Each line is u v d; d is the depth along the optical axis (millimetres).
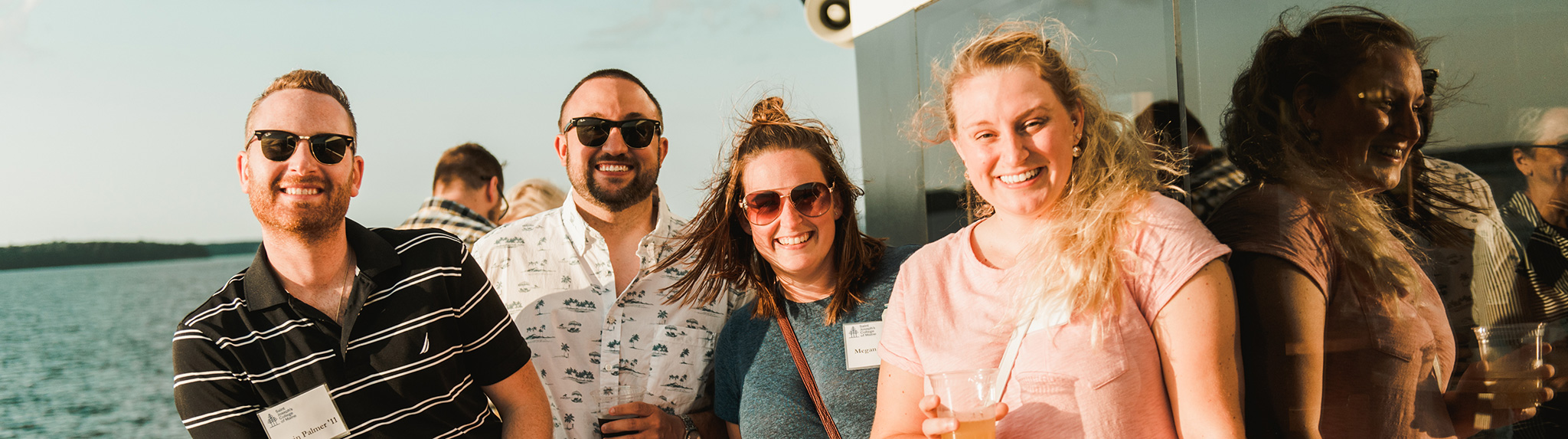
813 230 1785
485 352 1858
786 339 1860
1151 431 1176
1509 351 1168
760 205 1798
